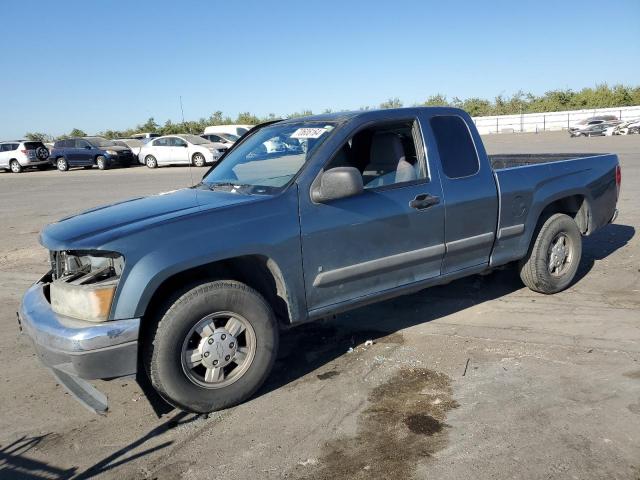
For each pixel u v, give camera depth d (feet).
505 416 10.92
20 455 10.81
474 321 16.12
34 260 28.35
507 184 15.84
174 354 11.14
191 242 11.17
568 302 17.21
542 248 17.28
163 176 73.20
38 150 102.58
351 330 16.06
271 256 11.95
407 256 13.92
